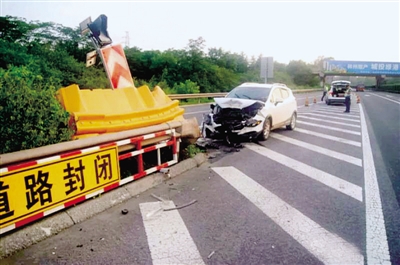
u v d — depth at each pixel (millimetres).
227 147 8211
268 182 5355
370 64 61531
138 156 5016
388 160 6977
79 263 2963
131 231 3592
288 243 3338
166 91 22453
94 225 3752
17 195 3230
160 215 4023
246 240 3391
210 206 4312
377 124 13266
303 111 18812
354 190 4984
